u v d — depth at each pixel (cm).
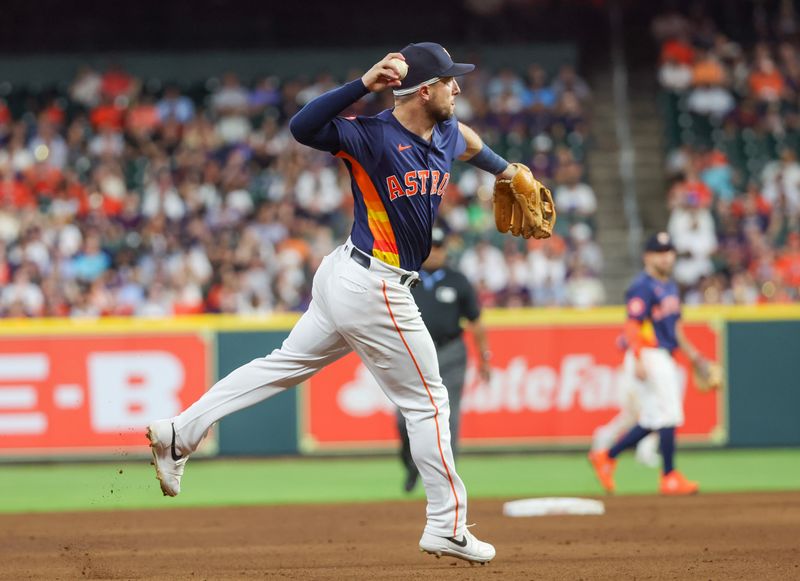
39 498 3900
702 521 3045
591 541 2712
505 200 2169
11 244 6600
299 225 6725
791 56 8600
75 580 2227
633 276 7150
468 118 7825
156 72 8438
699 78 8262
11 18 8519
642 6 9100
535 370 4966
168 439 1959
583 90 8188
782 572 2244
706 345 4981
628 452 5212
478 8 8919
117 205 6919
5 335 4809
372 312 1912
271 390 1995
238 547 2684
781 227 7156
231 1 8756
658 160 8156
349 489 4062
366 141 1872
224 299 6069
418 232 1931
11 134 7525
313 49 8619
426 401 1986
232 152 7425
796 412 5009
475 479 4281
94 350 4834
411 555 2536
